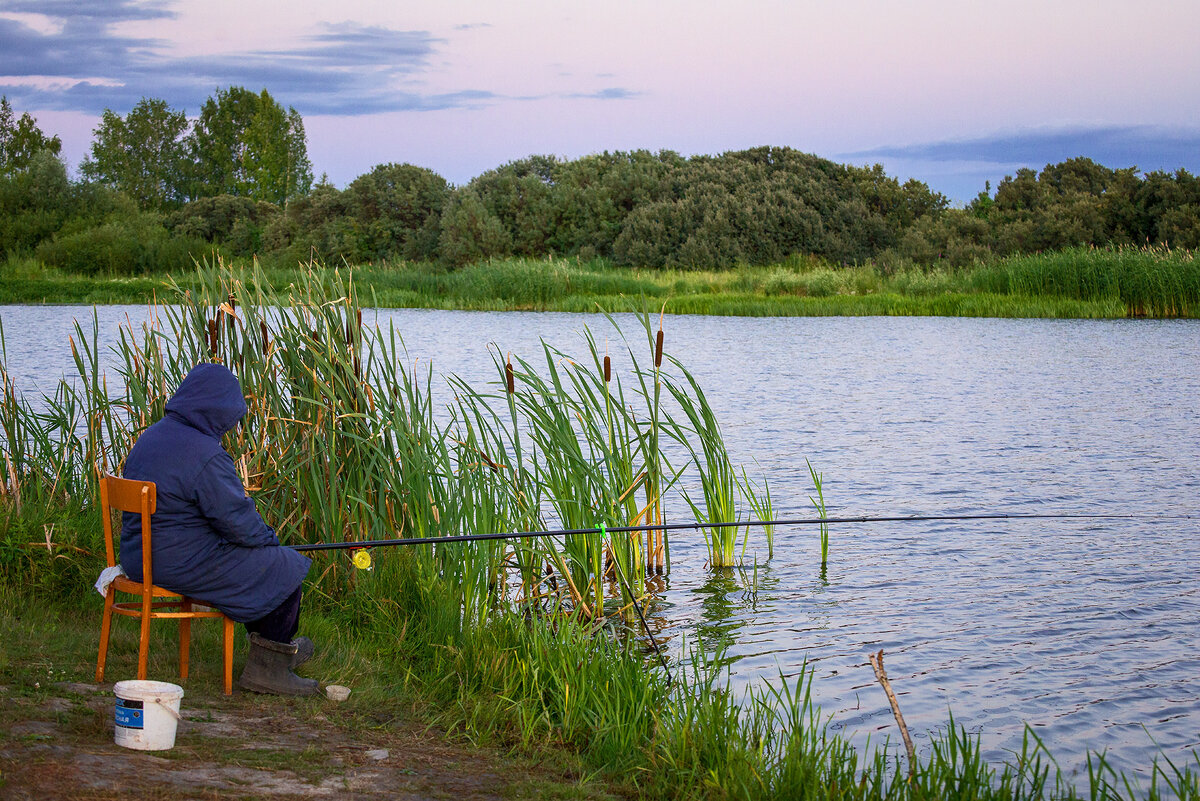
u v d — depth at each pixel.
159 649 4.89
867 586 7.26
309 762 3.76
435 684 4.90
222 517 4.16
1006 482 10.29
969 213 52.75
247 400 6.55
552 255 46.78
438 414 13.11
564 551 7.00
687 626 6.53
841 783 3.90
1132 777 4.45
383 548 6.21
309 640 4.79
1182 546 8.07
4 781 3.16
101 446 6.93
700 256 47.56
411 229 54.56
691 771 4.05
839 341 25.38
